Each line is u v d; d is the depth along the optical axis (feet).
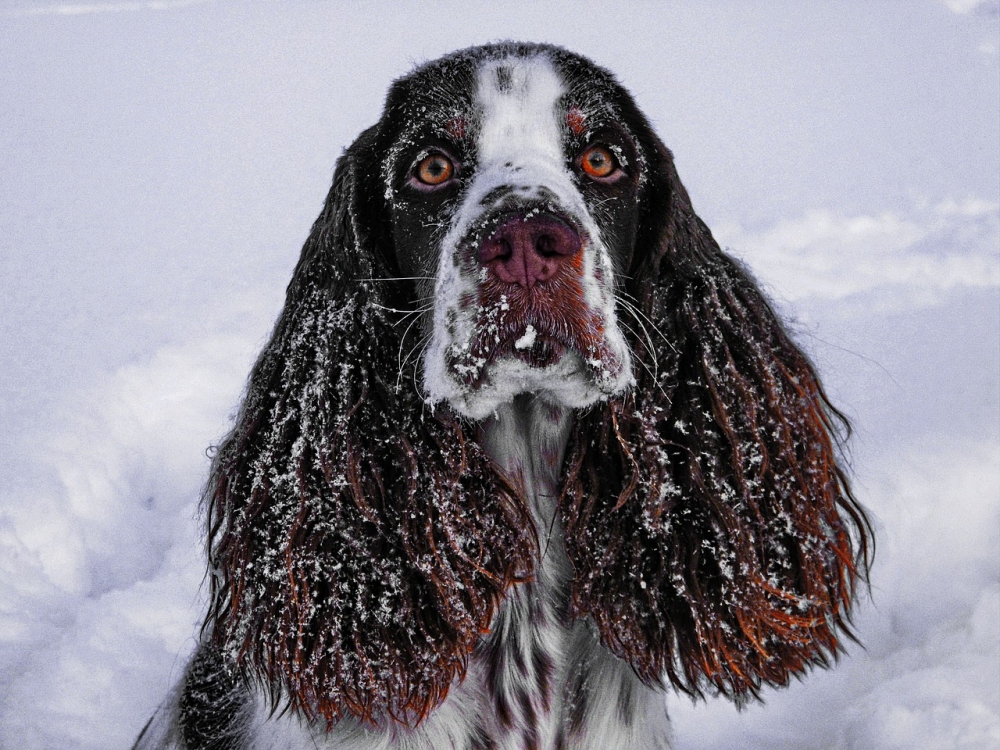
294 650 3.28
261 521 3.32
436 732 3.32
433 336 3.20
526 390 3.21
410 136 3.32
